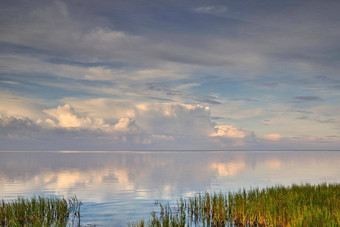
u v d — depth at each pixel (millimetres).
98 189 34844
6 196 29844
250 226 17734
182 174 55562
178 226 16047
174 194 31266
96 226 18250
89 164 87750
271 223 16359
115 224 18828
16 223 16297
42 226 16156
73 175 51844
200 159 137875
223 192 32594
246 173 57969
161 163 98062
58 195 30453
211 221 19047
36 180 43844
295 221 14945
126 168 71500
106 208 23797
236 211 19078
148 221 19438
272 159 135500
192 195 30594
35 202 21156
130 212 22312
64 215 20344
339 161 114438
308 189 24812
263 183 41219
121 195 30484
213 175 53500
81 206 24594
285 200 20188
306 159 135875
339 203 18812
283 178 48062
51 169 65625
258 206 18641
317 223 14477
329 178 47906
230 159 136875
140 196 29875
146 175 53031
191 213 21078
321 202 19703
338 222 14125
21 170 62344
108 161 110250
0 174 53094
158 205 25078
